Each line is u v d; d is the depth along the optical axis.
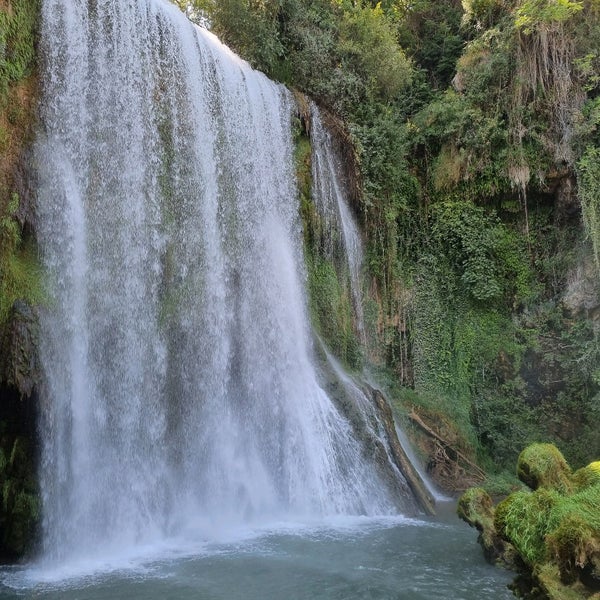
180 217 11.34
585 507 6.24
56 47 9.85
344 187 15.98
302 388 12.34
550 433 15.36
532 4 16.55
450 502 12.34
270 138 14.10
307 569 7.12
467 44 18.92
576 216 16.44
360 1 18.61
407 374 15.95
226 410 11.04
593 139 16.09
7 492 7.95
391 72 17.47
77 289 9.31
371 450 11.70
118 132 10.56
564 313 15.97
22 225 8.80
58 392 8.51
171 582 6.70
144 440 9.59
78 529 8.44
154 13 11.80
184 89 12.03
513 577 6.83
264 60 15.16
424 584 6.57
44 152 9.35
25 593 6.43
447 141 17.78
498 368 16.06
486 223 17.09
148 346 10.12
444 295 16.73
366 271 16.12
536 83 16.89
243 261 12.47
